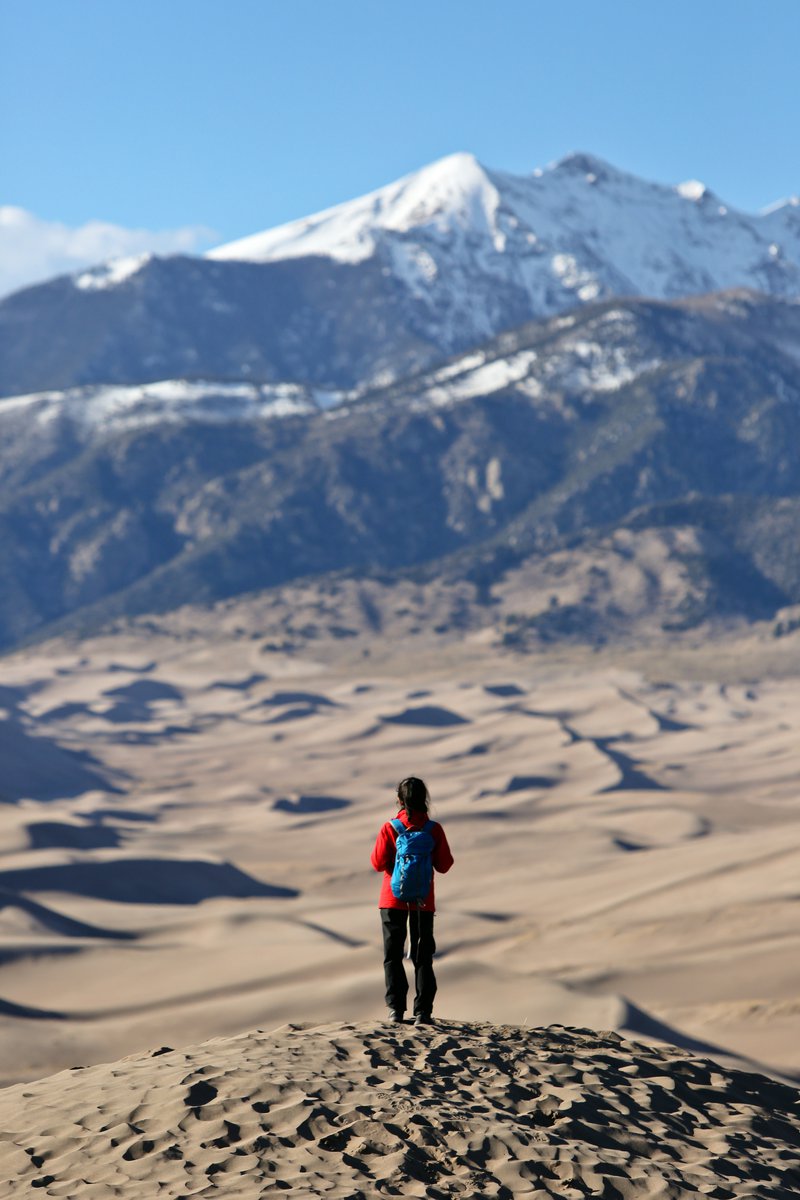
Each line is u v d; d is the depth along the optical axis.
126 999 77.06
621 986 83.50
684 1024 75.75
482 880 132.62
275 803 196.75
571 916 107.00
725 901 99.62
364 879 144.50
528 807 174.50
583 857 139.75
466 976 73.88
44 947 85.06
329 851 161.38
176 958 85.25
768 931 91.00
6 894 97.88
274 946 88.38
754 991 79.00
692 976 83.50
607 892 114.56
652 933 96.56
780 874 105.06
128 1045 67.75
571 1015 67.12
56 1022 70.94
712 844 127.88
